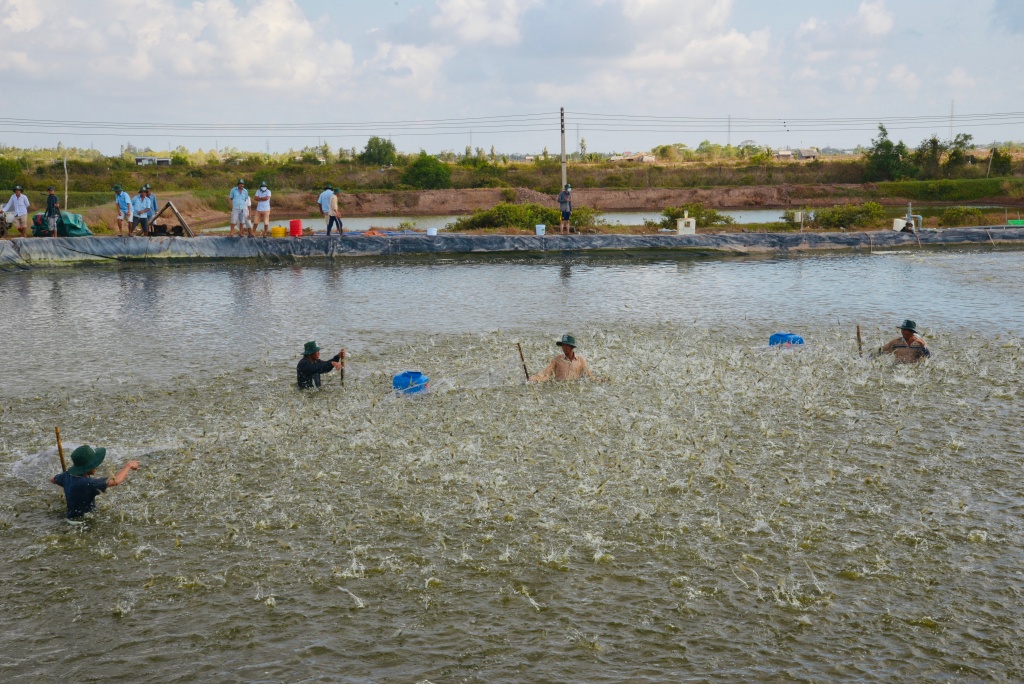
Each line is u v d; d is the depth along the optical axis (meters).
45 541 7.86
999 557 7.34
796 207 68.69
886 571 7.14
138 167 76.12
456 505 8.53
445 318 18.39
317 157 96.44
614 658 6.02
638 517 8.22
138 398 12.33
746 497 8.64
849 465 9.45
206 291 22.42
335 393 12.54
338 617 6.58
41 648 6.21
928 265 27.19
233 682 5.80
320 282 24.12
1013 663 5.91
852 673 5.82
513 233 34.06
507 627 6.42
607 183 78.50
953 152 77.62
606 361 14.23
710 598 6.77
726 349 15.09
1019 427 10.62
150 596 6.91
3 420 11.36
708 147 154.75
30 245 27.11
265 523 8.17
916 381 12.73
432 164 74.12
